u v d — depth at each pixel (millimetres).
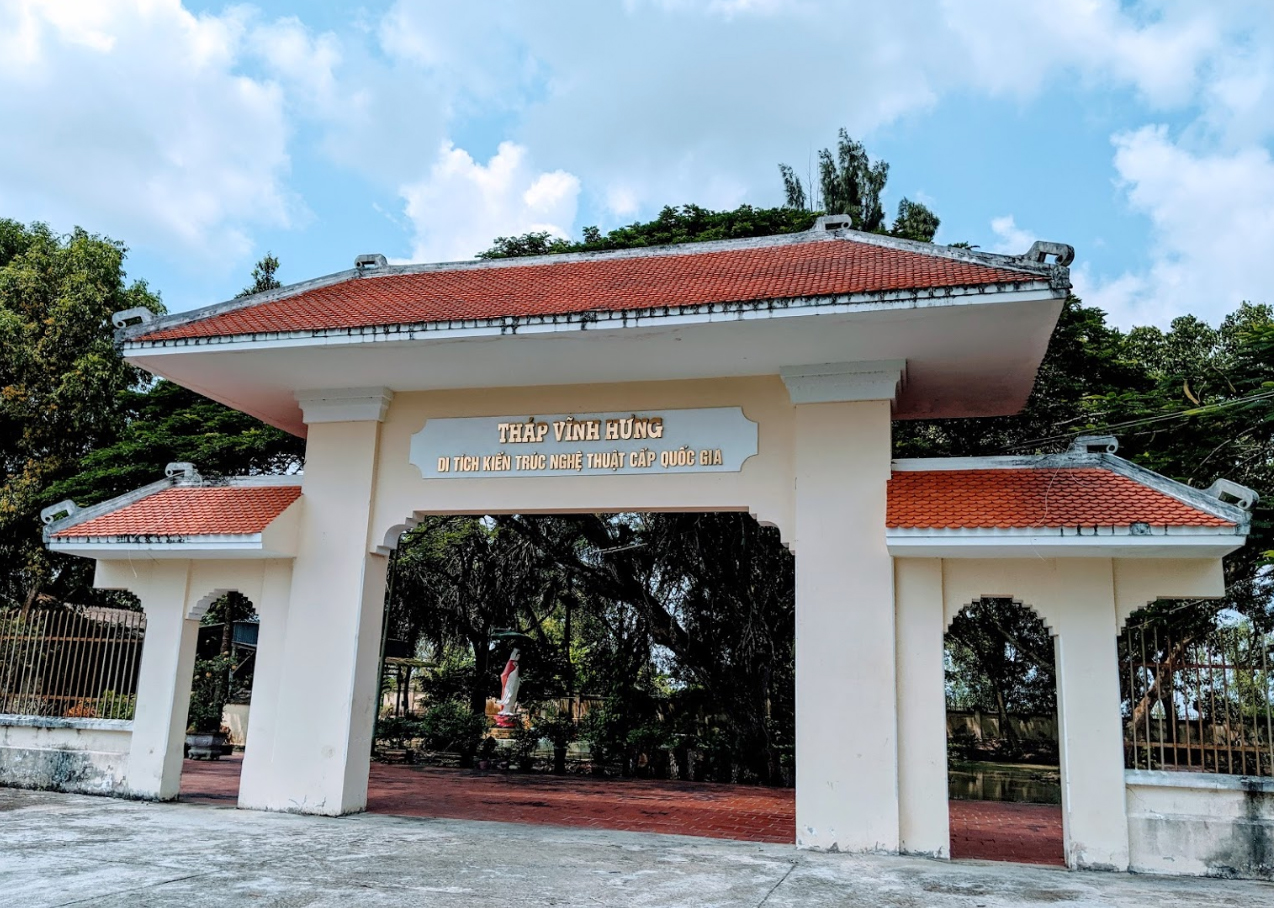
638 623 18781
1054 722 19172
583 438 10453
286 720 10469
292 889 6512
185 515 10977
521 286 11102
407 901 6277
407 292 11438
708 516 16734
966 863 8508
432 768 17266
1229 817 8188
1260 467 12883
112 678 11500
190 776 13992
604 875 7465
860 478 9484
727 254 11547
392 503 10859
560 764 17469
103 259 20797
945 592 9156
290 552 10727
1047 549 8438
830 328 8852
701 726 17734
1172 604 12648
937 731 8898
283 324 10156
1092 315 16562
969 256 9391
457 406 10961
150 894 6207
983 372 10055
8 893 6117
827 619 9281
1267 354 12398
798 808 9031
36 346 19531
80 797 10742
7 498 19188
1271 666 8445
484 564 20266
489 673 20609
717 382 10266
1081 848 8352
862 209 21891
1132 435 13320
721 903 6562
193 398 20000
